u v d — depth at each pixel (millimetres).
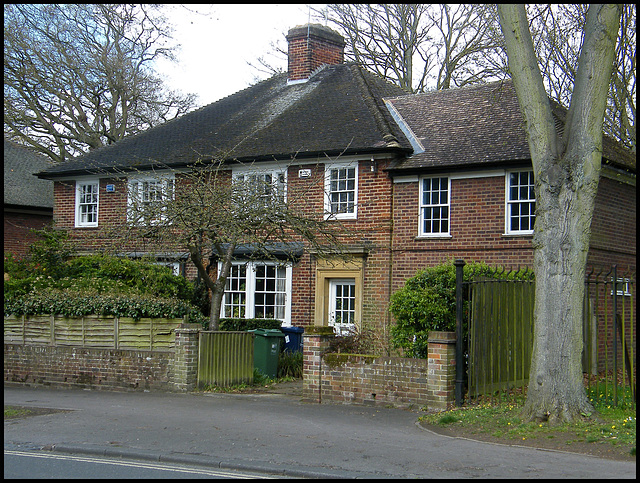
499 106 20047
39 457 8969
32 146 32062
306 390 13438
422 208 18859
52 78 30109
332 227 18672
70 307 16484
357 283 19453
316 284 20109
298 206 18250
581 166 10062
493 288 12164
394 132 20078
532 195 17391
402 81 30047
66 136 31625
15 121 30375
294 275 20484
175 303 16172
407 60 30031
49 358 16547
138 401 13617
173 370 15000
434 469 7941
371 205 19453
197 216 15414
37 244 22156
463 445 9273
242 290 21516
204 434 10172
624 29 18453
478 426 10305
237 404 13133
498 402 11664
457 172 18328
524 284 12852
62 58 29719
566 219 10133
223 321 20906
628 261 19047
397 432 10242
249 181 17141
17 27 27578
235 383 15648
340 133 20516
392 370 12523
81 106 31922
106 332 16094
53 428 10742
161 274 19328
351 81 23641
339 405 12883
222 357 15430
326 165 20156
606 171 18016
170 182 18484
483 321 11914
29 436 10164
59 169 25109
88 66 30344
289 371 17562
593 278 17141
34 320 16984
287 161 20734
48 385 16500
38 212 28750
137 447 9320
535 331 10359
